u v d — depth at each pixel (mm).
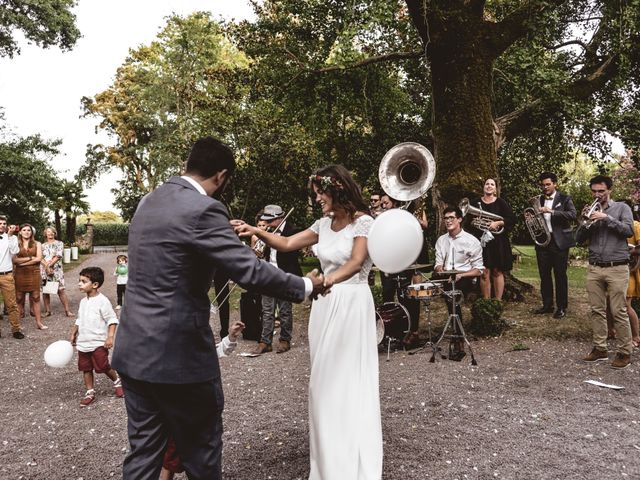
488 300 7793
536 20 9422
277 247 3367
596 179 5898
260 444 4031
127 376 2297
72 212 40562
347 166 15320
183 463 2432
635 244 6777
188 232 2252
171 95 33969
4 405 5379
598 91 12289
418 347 7258
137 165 42281
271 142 15555
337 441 3055
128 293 2359
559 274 8188
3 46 19641
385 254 2752
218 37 33375
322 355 3162
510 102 12539
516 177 14578
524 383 5438
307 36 12797
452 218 6738
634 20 9508
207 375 2348
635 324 6734
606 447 3805
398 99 14461
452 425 4297
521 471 3453
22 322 10688
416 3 9227
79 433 4453
